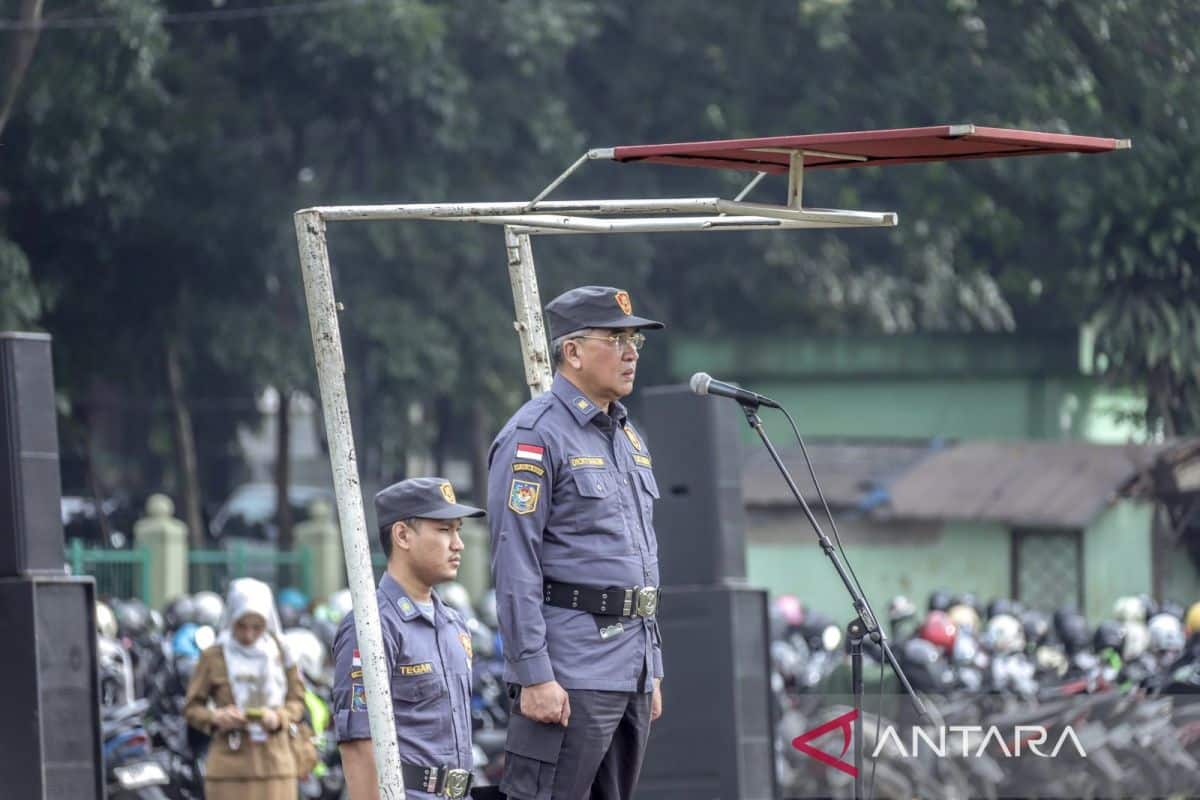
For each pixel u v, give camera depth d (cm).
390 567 1652
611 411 1548
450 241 6725
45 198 6088
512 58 6819
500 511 1484
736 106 7119
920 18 6456
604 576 1485
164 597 5575
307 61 6681
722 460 2727
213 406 8556
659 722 2703
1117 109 5594
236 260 6838
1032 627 4512
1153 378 5547
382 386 6988
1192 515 5584
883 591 6069
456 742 1628
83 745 2005
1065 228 5809
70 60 5781
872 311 7981
